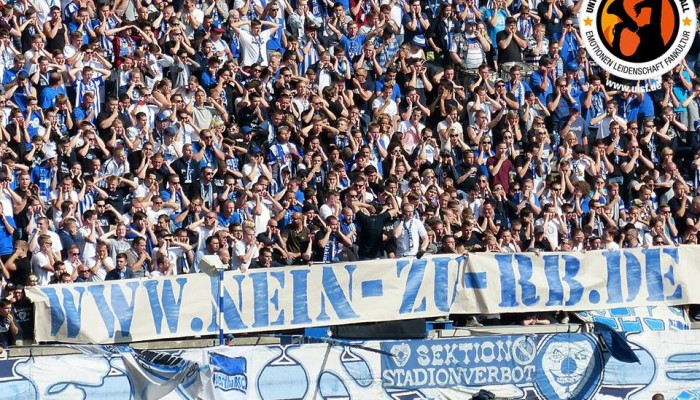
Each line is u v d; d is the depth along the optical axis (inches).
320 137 1761.8
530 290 1567.4
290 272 1488.7
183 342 1461.6
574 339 1515.7
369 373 1438.2
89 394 1320.1
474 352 1480.1
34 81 1679.4
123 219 1581.0
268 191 1705.2
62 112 1652.3
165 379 1326.3
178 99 1712.6
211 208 1656.0
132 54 1770.4
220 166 1678.2
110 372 1330.0
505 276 1561.3
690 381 1550.2
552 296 1574.8
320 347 1421.0
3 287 1435.8
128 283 1425.9
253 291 1475.1
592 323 1568.7
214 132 1708.9
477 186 1761.8
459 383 1471.5
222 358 1374.3
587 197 1814.7
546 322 1615.4
